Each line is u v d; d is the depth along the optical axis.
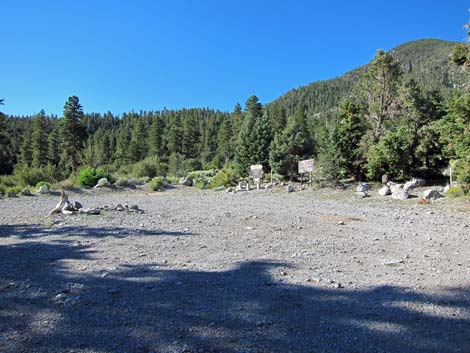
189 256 6.24
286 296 4.28
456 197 15.16
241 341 3.15
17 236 8.09
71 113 52.12
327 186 21.52
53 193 22.72
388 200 16.09
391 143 21.38
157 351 2.97
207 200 18.47
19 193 22.36
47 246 6.95
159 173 43.19
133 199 19.80
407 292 4.48
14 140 80.75
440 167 22.20
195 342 3.13
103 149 80.69
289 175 29.09
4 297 4.20
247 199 18.89
